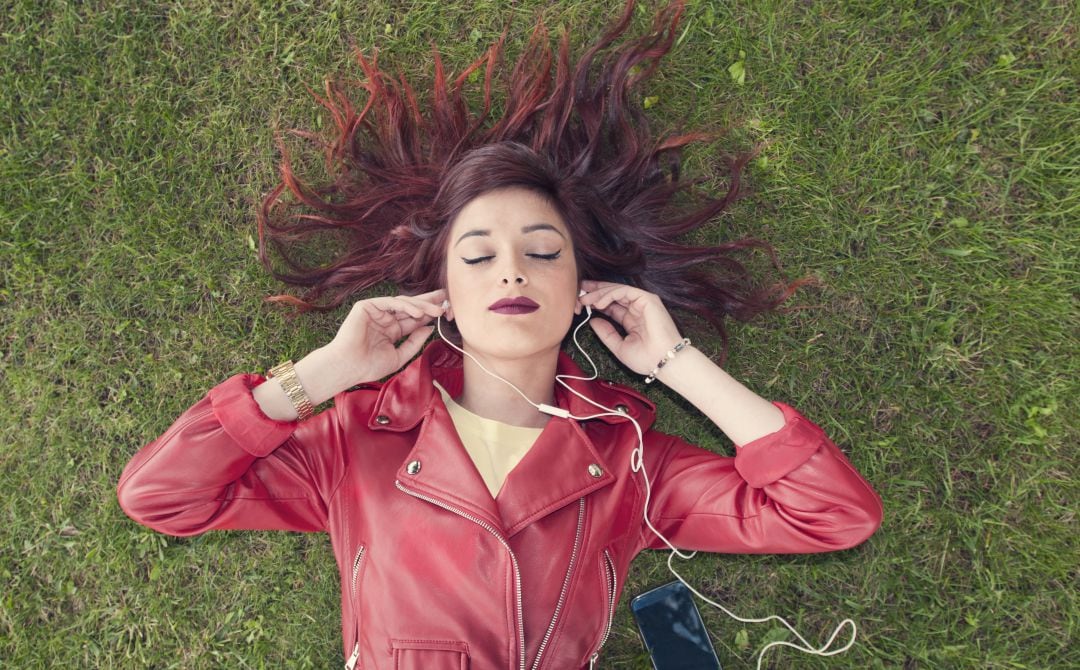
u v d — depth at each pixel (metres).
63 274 2.44
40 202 2.43
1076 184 2.38
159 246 2.43
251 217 2.46
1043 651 2.36
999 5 2.40
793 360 2.43
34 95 2.44
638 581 2.41
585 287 2.05
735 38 2.43
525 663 1.75
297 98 2.46
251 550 2.42
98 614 2.40
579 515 1.82
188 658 2.40
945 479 2.40
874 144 2.42
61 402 2.43
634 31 2.45
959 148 2.42
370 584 1.79
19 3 2.43
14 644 2.39
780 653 2.40
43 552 2.39
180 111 2.46
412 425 1.86
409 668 1.72
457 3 2.46
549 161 2.08
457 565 1.74
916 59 2.43
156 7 2.45
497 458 1.86
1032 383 2.39
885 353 2.43
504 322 1.78
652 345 1.93
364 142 2.44
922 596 2.39
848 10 2.43
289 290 2.44
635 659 2.34
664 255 2.25
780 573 2.42
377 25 2.46
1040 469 2.38
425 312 1.90
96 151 2.44
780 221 2.44
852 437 2.42
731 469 1.92
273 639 2.41
